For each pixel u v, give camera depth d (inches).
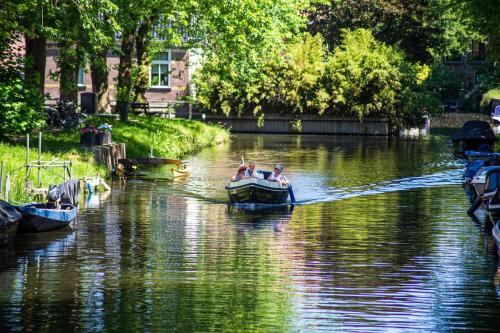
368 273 1472.7
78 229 1878.7
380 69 5073.8
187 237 1801.2
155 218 2047.2
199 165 3228.3
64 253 1619.1
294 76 5137.8
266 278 1433.3
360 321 1190.3
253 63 3794.3
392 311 1237.7
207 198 2404.0
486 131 3469.5
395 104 5088.6
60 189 1975.9
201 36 3622.0
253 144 4298.7
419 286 1381.6
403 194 2517.2
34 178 2172.7
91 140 2723.9
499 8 3120.1
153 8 3169.3
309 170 3132.4
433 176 2950.3
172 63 5255.9
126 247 1684.3
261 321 1187.9
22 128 2464.3
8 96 2432.3
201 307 1254.9
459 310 1243.8
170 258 1584.6
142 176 2844.5
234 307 1256.2
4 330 1143.6
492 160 2509.8
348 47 5236.2
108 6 2564.0
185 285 1382.9
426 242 1749.5
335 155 3722.9
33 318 1196.5
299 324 1174.3
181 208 2215.8
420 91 5526.6
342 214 2142.0
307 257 1601.9
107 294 1325.0
